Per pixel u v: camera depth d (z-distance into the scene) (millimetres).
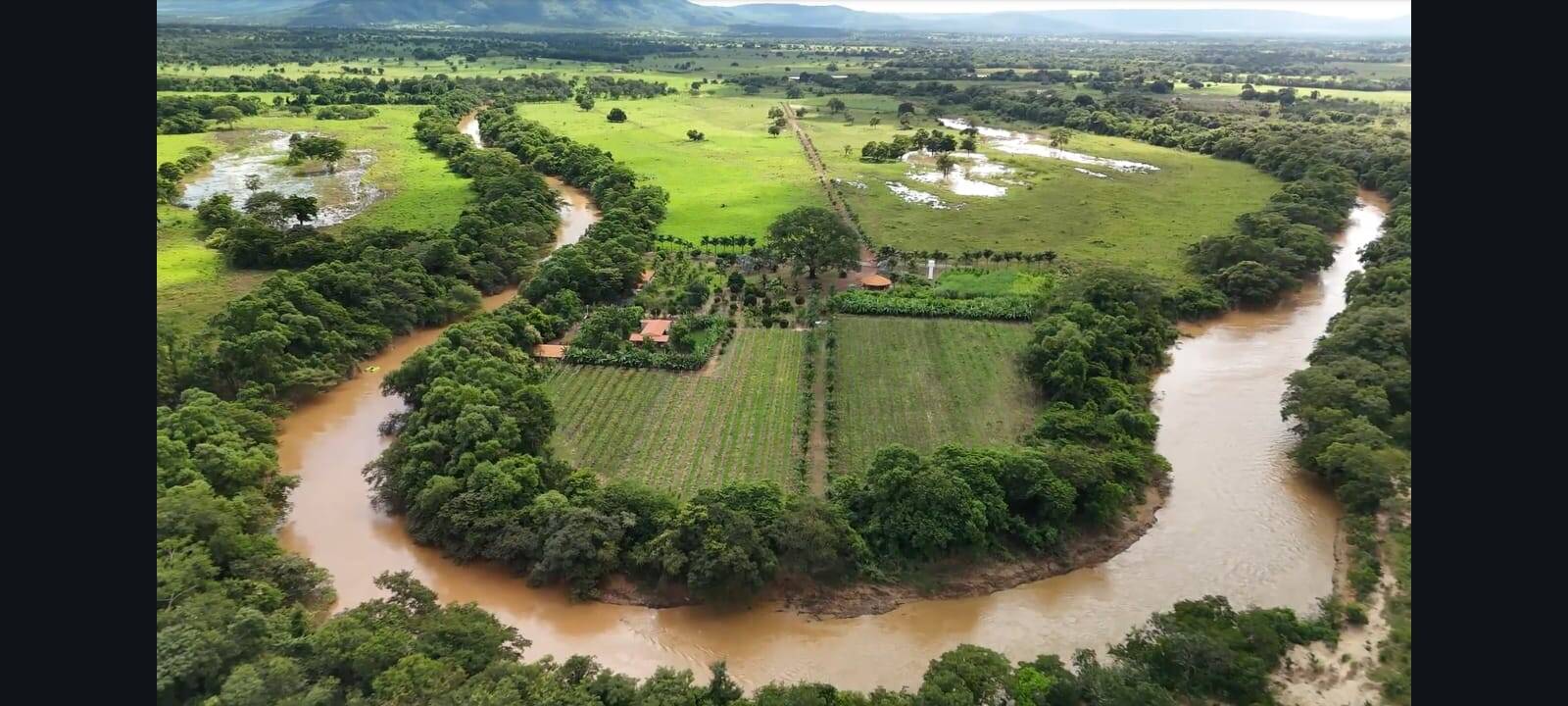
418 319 108188
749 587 59250
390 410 89812
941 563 63344
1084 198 173250
